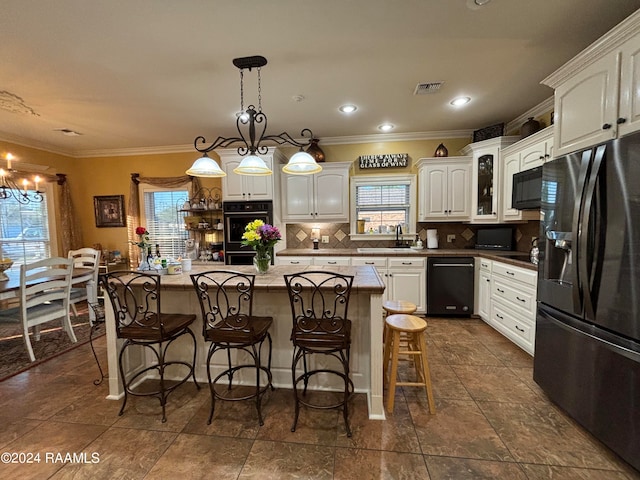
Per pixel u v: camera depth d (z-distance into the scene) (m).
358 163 4.55
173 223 4.96
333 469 1.55
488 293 3.54
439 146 4.22
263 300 2.33
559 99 2.03
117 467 1.58
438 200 4.14
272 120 3.68
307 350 1.85
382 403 2.01
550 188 2.04
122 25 1.87
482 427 1.85
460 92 2.95
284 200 4.48
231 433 1.83
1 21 1.80
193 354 2.46
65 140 4.38
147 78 2.56
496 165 3.68
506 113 3.53
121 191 5.02
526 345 2.78
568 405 1.87
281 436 1.80
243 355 2.41
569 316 1.87
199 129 3.94
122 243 5.07
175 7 1.71
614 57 1.60
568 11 1.82
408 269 3.94
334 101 3.12
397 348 2.00
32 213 4.49
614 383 1.54
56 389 2.33
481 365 2.64
